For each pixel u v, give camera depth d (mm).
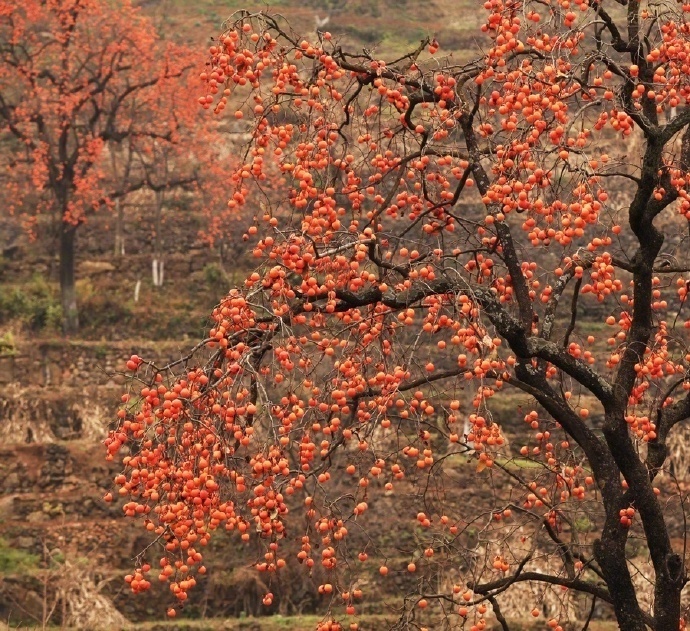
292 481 15547
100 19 64500
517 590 41219
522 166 15977
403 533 44875
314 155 16609
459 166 18234
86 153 62375
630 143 60656
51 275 68250
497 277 19031
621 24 59938
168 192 72188
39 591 44812
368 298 16781
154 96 63875
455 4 87750
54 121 65125
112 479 50938
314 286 15883
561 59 16578
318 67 16969
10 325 63438
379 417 15883
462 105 17547
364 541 44594
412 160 18703
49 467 51219
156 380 15180
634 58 17578
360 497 44438
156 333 64812
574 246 50844
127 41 63812
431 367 16516
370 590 44125
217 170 65938
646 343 17281
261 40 16656
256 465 14703
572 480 18250
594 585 17172
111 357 60812
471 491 46500
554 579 17312
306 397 32406
